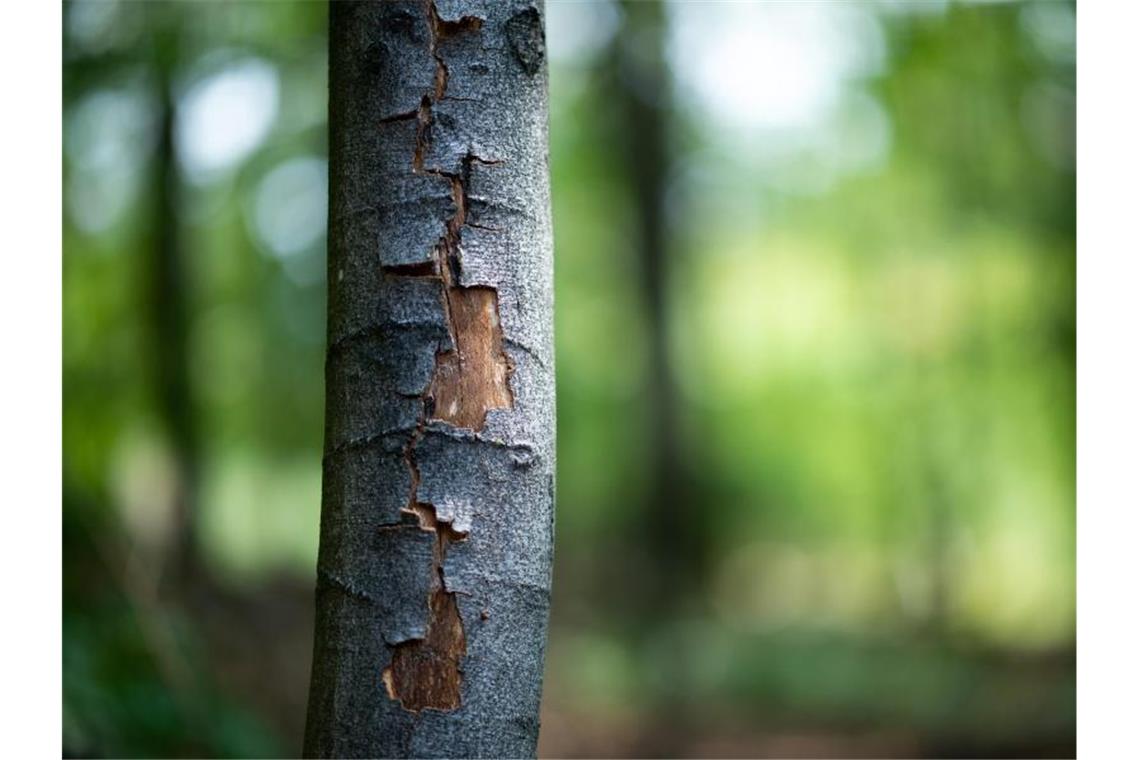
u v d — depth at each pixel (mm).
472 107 1342
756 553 18781
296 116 8914
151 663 3232
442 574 1295
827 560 19359
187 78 7082
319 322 9844
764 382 18375
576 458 14688
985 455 13234
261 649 5602
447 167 1328
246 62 8055
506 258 1342
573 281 14805
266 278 9828
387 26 1350
